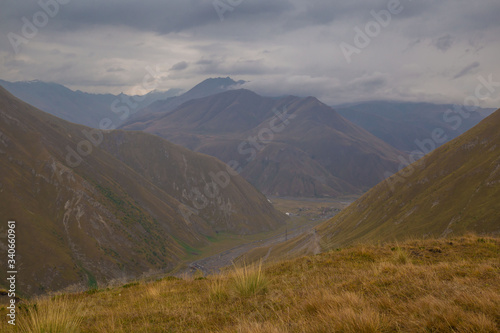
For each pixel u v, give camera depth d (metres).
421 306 5.46
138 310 8.80
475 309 5.13
